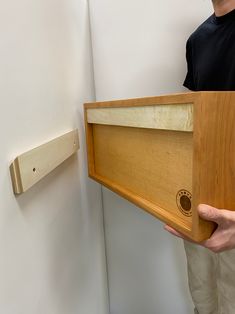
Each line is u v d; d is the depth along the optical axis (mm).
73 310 663
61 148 568
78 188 770
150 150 505
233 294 847
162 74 982
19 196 390
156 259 1168
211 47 838
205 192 381
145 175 537
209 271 987
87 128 760
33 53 454
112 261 1196
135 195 575
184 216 437
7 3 365
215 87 847
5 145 352
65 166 645
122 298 1243
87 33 913
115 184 663
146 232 1141
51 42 550
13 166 367
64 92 640
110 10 935
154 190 514
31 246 430
